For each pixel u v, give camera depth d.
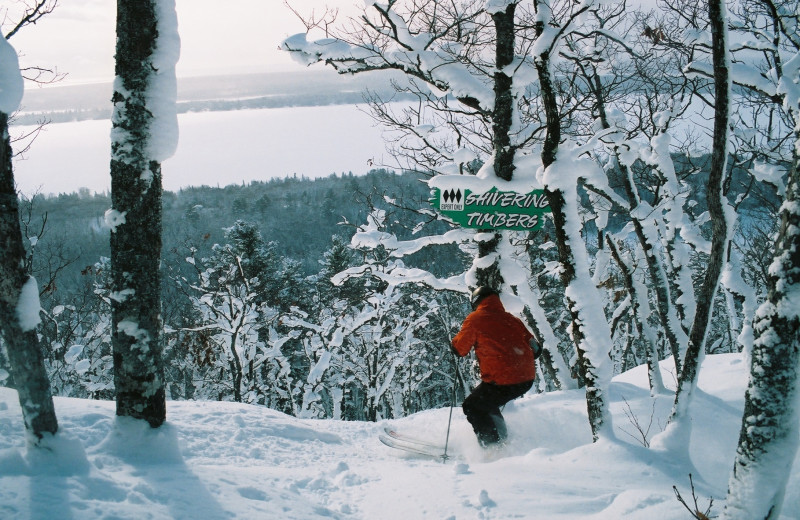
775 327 2.47
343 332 15.98
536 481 3.87
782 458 2.48
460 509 3.39
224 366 18.95
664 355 20.16
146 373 3.74
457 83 7.29
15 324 2.95
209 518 2.72
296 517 3.04
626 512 3.10
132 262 3.69
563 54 6.82
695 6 6.65
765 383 2.50
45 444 2.98
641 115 8.35
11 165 2.98
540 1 5.08
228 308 17.67
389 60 7.37
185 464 3.64
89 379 16.31
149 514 2.57
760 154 6.61
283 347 22.97
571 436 5.71
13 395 4.43
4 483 2.62
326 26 7.37
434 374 25.22
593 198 8.03
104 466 3.32
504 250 7.63
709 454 4.98
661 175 7.18
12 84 2.87
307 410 16.48
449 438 5.95
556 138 4.90
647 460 4.19
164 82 3.69
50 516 2.34
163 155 3.71
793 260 2.43
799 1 6.16
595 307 4.83
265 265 25.83
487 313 5.50
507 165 7.04
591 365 4.81
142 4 3.58
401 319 18.05
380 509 3.50
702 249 7.14
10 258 2.94
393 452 5.66
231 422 5.50
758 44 6.43
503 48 7.07
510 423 5.95
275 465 4.62
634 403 6.39
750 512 2.50
